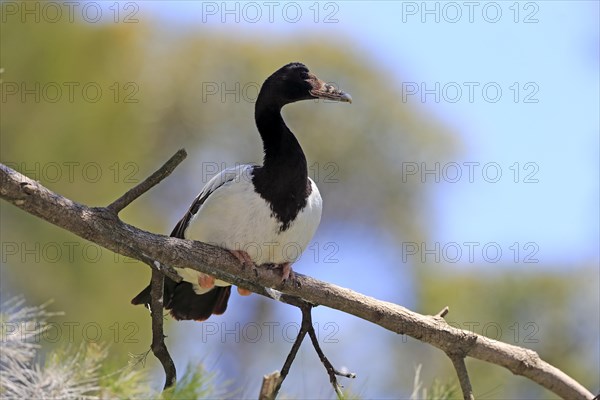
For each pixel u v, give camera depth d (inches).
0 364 159.0
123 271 559.8
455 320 532.7
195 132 754.8
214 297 403.9
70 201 263.3
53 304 547.8
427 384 551.2
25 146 591.5
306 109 780.0
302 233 374.9
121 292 556.4
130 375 165.0
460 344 323.6
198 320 403.2
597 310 520.4
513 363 331.0
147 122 713.0
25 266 552.1
